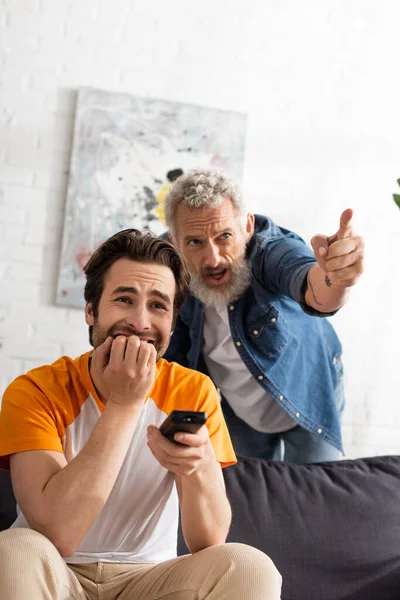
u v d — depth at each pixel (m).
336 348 2.44
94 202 3.10
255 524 1.81
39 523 1.28
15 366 3.02
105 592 1.41
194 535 1.39
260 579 1.23
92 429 1.49
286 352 2.25
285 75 3.32
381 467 2.01
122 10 3.21
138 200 3.13
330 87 3.35
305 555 1.79
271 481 1.91
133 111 3.16
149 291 1.47
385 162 3.37
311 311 1.90
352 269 1.58
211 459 1.39
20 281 3.06
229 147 3.22
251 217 2.25
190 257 2.17
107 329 1.47
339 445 2.32
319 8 3.38
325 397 2.34
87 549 1.44
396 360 3.30
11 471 1.38
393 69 3.42
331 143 3.33
